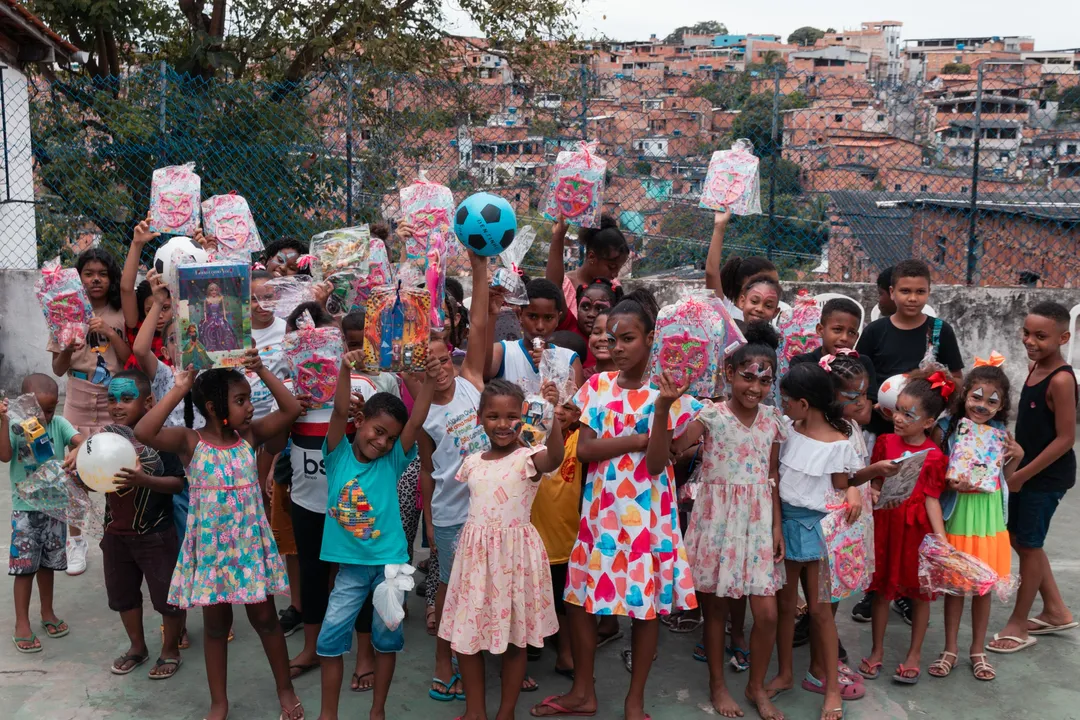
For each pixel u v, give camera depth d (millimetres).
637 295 4605
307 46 11852
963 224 9008
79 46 11844
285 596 4664
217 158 8539
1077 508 5836
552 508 3777
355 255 4055
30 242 8922
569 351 3996
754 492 3533
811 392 3545
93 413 4734
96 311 4832
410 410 4281
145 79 8602
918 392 3781
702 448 3688
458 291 4668
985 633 3994
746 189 4859
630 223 8500
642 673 3434
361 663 3750
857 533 3633
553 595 3607
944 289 7805
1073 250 8734
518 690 3338
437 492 3715
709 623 3605
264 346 4230
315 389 3688
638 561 3389
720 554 3543
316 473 3730
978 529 3898
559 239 5027
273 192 8555
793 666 3969
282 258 5027
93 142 8781
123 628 4207
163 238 8789
